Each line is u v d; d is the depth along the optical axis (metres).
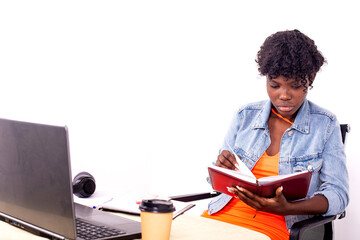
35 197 1.22
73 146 3.05
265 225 1.74
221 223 1.45
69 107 3.00
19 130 1.22
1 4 2.64
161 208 1.18
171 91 3.25
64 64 2.96
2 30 2.66
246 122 2.00
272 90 1.79
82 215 1.43
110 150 3.24
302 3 2.62
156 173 3.38
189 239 1.28
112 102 3.22
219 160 1.77
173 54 3.22
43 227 1.21
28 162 1.21
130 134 3.34
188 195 1.95
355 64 2.44
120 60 3.24
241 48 2.88
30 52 2.79
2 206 1.35
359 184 2.45
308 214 1.68
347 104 2.48
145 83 3.34
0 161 1.31
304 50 1.74
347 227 2.49
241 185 1.59
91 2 3.05
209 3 3.01
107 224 1.33
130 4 3.24
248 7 2.83
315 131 1.85
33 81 2.81
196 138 3.14
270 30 2.75
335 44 2.51
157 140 3.36
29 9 2.76
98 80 3.13
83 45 3.04
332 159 1.82
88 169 3.15
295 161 1.84
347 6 2.46
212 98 3.04
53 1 2.86
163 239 1.20
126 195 1.72
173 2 3.19
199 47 3.08
